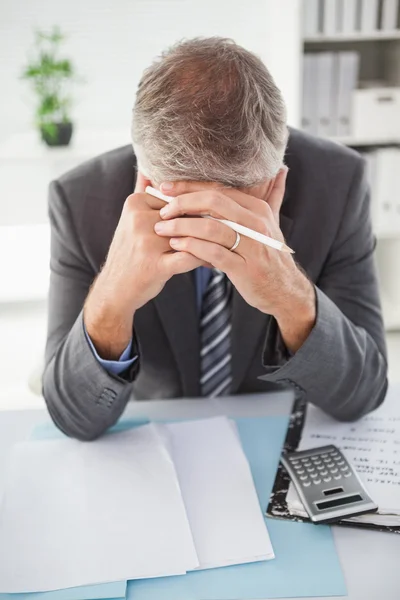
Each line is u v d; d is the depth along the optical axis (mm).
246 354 1044
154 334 1050
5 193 2682
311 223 1040
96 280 840
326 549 676
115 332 827
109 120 2619
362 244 1067
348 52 2238
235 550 678
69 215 1041
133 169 1061
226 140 715
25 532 703
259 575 648
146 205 773
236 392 1074
